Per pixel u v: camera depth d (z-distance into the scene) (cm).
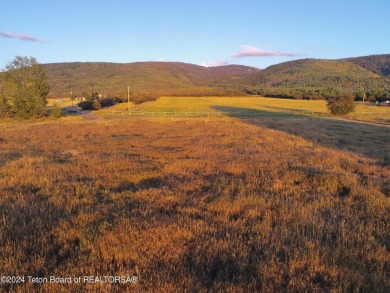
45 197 716
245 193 779
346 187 880
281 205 673
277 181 914
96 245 450
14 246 432
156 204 674
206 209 658
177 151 1644
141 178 955
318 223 562
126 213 602
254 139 2294
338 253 439
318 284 370
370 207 688
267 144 1984
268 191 822
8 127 3506
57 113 5341
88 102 8375
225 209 649
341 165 1294
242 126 3553
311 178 978
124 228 509
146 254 431
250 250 451
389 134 2984
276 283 368
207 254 427
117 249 434
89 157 1355
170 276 371
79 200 688
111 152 1568
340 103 5956
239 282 363
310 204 694
